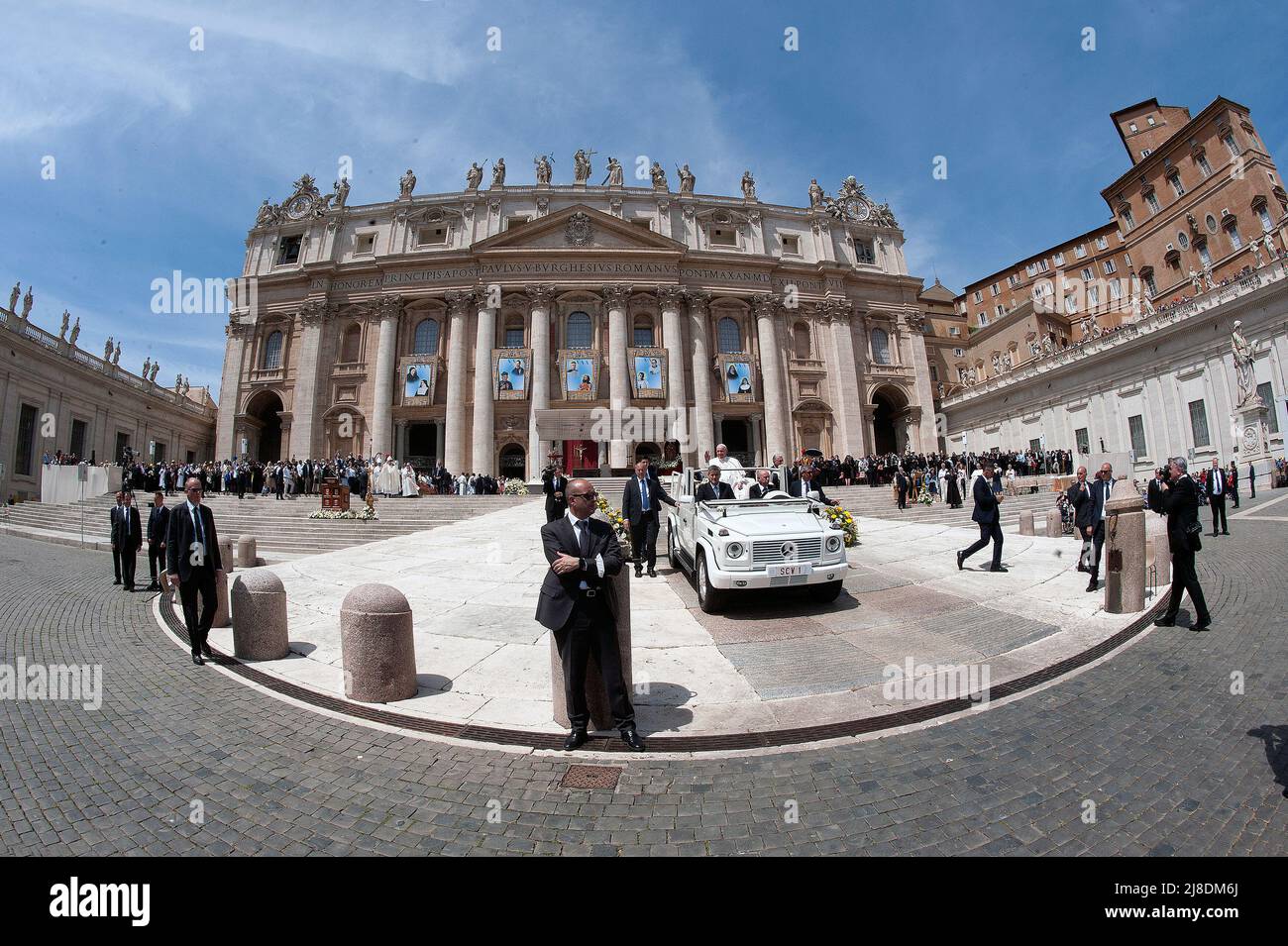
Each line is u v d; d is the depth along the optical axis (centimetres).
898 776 396
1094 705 493
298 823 347
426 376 3966
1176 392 3144
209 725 485
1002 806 355
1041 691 530
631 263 4128
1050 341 4997
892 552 1259
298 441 3956
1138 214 4744
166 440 4381
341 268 4166
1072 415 3825
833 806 362
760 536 795
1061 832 328
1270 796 350
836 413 4312
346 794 380
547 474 1284
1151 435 3278
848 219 4731
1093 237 5266
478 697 544
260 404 4272
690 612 837
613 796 378
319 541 1702
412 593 984
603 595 451
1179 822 331
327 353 4119
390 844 328
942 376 5716
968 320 6331
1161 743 422
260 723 490
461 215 4312
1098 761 403
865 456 4297
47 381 3291
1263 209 3803
